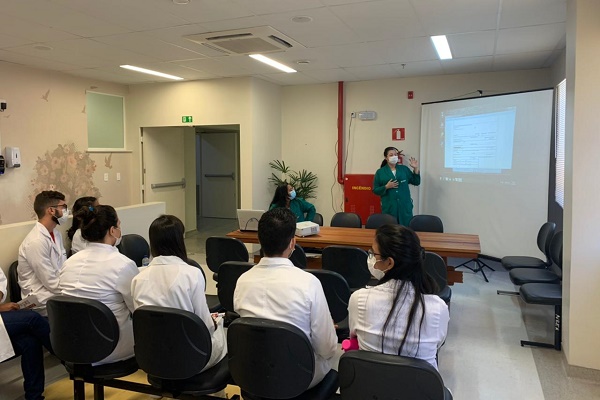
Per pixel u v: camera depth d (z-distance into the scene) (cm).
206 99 699
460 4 354
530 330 381
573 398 276
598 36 277
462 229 611
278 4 352
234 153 1032
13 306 276
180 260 214
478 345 353
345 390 160
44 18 383
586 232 290
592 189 286
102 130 714
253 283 190
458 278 385
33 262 293
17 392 278
